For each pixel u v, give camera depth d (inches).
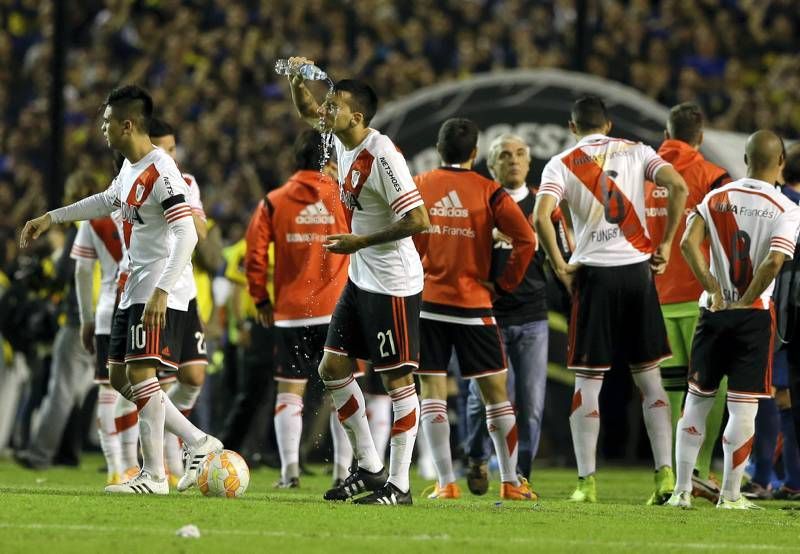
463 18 2874.0
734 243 1134.4
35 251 1838.1
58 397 1733.5
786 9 2866.6
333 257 1365.7
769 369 1142.3
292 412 1416.1
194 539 786.2
